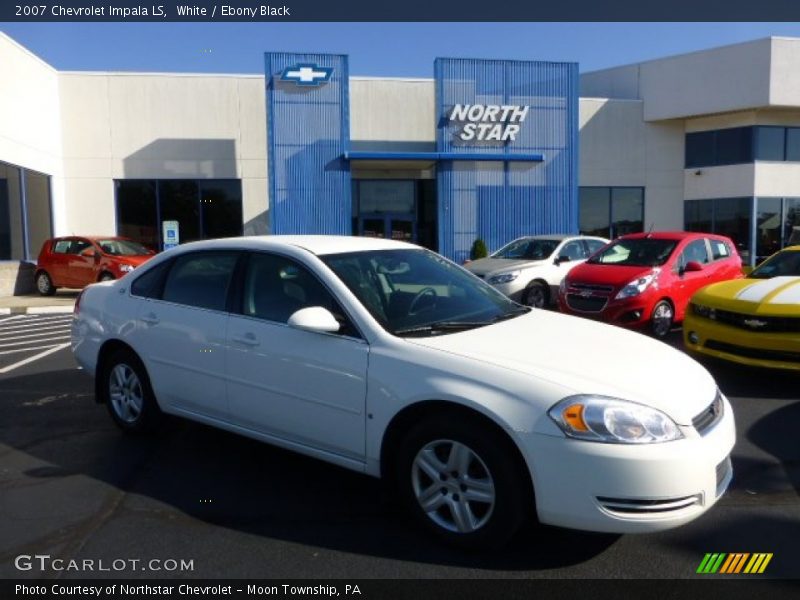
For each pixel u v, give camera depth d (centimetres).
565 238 1313
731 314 676
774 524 373
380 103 2305
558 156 2252
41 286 1733
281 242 444
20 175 1845
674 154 2536
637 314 910
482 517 333
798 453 484
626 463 301
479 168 2202
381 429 358
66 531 364
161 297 490
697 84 2384
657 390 330
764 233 2384
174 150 2197
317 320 371
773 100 2250
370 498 406
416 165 2284
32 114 1916
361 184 2388
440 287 445
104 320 523
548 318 440
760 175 2353
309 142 2103
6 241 1784
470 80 2191
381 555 339
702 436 323
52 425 552
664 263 960
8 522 375
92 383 706
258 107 2227
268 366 407
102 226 2177
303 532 363
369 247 455
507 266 1216
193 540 355
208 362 443
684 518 311
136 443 505
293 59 2077
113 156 2172
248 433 431
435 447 346
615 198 2516
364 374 363
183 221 2216
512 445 321
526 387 321
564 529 365
